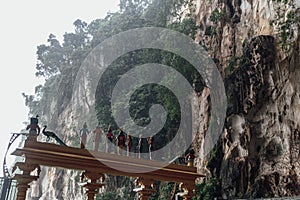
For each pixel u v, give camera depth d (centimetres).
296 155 1691
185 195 764
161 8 3136
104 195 2350
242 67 2092
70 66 4044
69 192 3027
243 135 1958
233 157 1953
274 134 1838
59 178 3297
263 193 1738
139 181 747
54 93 4159
